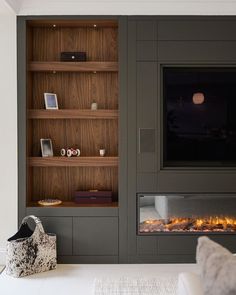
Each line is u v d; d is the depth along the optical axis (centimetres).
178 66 396
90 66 399
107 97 430
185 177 393
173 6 388
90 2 388
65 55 406
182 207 395
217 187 394
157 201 395
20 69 390
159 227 396
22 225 367
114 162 398
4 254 393
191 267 377
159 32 390
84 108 431
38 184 428
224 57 392
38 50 428
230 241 394
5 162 393
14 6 376
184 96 404
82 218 390
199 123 405
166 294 305
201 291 143
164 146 404
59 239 390
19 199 393
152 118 392
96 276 349
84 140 430
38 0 387
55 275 351
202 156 406
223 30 391
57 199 427
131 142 393
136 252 392
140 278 344
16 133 392
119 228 392
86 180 430
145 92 391
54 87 429
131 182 393
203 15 390
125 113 392
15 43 390
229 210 396
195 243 393
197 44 391
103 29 429
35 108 428
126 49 390
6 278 341
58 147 430
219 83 404
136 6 388
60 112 399
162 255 393
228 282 114
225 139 407
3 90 391
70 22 403
